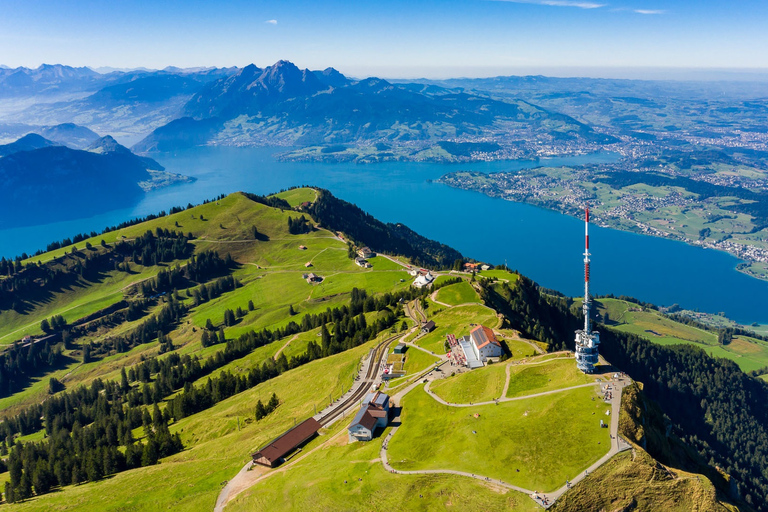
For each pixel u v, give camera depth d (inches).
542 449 3981.3
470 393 5251.0
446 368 6382.9
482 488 3742.6
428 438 4598.9
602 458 3801.7
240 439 6304.1
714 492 3624.5
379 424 5201.8
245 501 4498.0
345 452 4862.2
